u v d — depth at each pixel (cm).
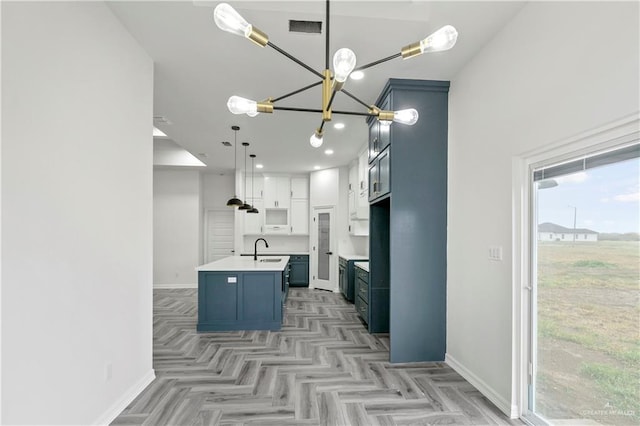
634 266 145
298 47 239
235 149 530
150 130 254
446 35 126
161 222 688
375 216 389
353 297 555
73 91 171
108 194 202
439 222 299
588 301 168
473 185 256
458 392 243
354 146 512
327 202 688
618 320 152
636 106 134
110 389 202
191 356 315
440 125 299
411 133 298
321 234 702
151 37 228
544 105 183
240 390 246
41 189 150
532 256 206
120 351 214
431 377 267
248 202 736
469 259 261
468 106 265
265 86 304
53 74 158
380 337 373
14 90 137
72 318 169
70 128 169
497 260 226
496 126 227
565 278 182
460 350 274
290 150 536
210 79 290
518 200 210
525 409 209
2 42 132
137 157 236
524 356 208
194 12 202
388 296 389
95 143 189
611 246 155
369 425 203
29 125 144
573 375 177
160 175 693
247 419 209
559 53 172
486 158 239
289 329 405
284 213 763
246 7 196
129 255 225
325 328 409
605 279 158
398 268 295
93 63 187
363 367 288
